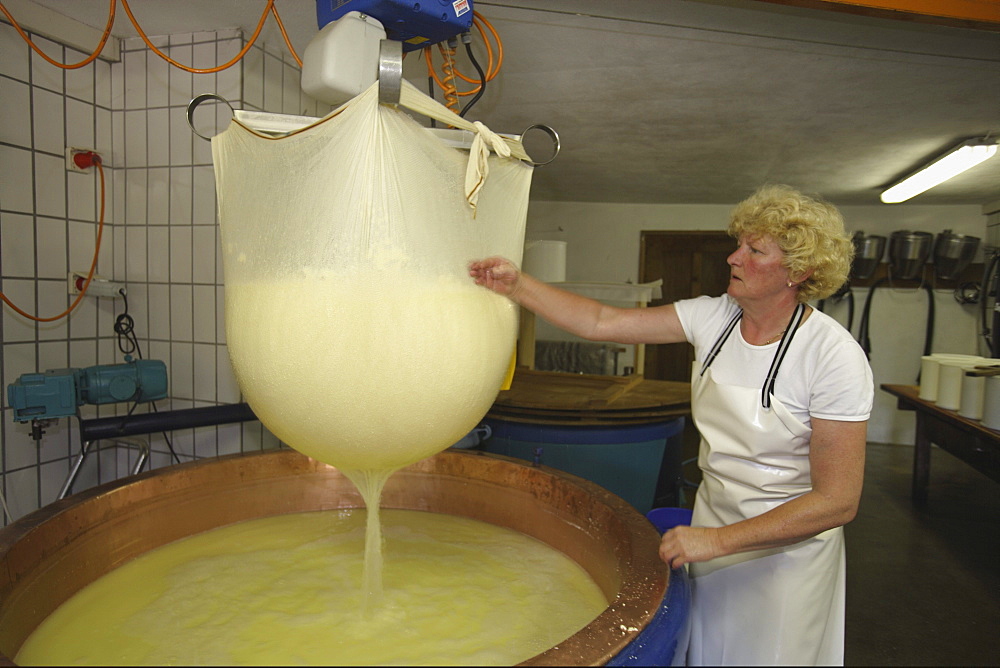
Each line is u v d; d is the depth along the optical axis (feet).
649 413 8.35
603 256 12.38
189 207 7.45
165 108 7.40
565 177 9.60
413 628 4.09
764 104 6.30
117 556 4.78
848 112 6.18
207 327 7.56
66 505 4.38
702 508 4.69
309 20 6.57
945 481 8.22
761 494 4.15
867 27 5.00
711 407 4.37
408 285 3.15
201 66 7.17
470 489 6.02
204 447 7.89
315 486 6.14
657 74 6.00
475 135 3.40
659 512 5.89
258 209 3.35
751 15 4.97
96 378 6.53
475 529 5.78
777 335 4.12
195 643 3.83
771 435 4.02
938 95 5.66
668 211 11.89
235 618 4.15
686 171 8.75
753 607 4.32
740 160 7.90
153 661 3.61
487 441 8.68
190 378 7.73
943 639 5.21
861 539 6.70
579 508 5.11
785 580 4.19
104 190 7.47
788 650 4.18
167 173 7.50
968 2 4.72
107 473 7.99
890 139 6.59
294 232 3.15
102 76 7.46
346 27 3.79
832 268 3.75
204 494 5.49
